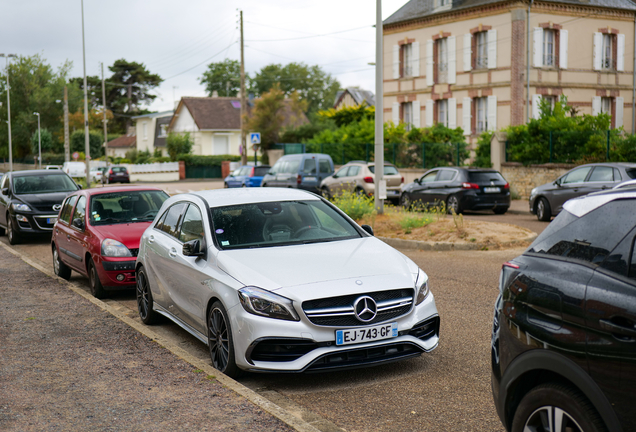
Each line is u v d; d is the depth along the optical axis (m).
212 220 6.24
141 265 7.62
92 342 6.29
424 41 35.72
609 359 2.86
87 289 9.91
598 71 33.22
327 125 48.06
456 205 19.92
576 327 3.02
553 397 3.10
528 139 25.08
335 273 5.30
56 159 74.50
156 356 5.77
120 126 101.44
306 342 4.97
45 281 9.89
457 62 33.94
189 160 56.69
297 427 4.11
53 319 7.31
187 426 4.15
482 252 12.27
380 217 15.81
